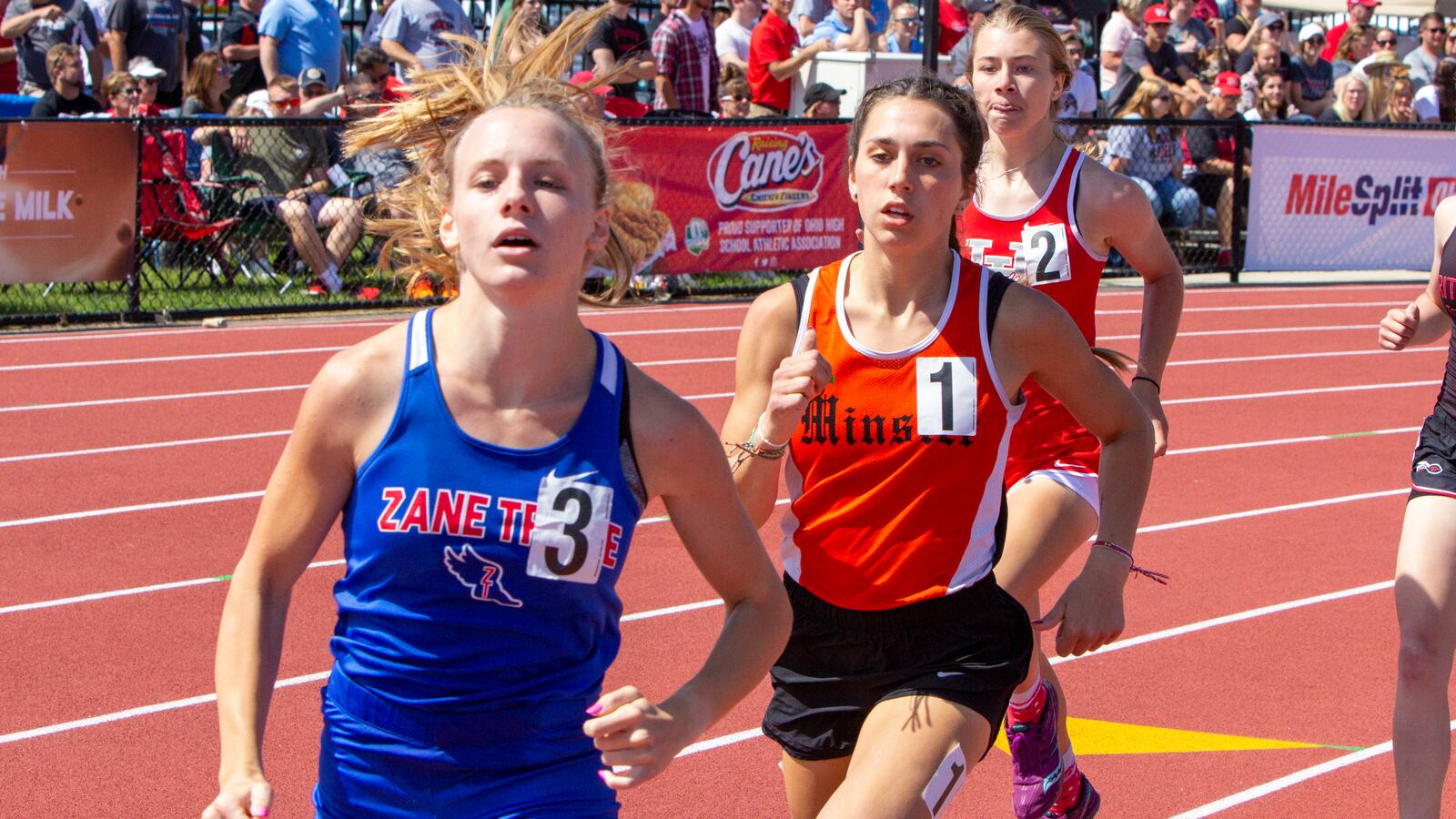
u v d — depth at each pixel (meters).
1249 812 5.59
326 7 17.95
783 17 19.02
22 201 14.23
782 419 3.77
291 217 15.99
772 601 3.25
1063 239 5.47
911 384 3.95
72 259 14.70
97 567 8.20
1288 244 20.23
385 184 16.08
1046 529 4.81
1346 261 20.62
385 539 2.92
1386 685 6.87
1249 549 9.01
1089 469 5.03
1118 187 5.46
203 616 7.51
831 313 4.05
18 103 16.66
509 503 2.89
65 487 9.74
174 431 11.29
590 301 3.29
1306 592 8.21
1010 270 5.56
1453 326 5.17
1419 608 4.80
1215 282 20.33
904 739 3.74
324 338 15.15
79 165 14.59
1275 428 12.40
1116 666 7.06
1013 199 5.55
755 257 17.39
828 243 17.84
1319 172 20.20
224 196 15.70
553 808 2.99
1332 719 6.47
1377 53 22.89
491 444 2.90
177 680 6.71
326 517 3.01
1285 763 6.01
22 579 7.97
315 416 2.94
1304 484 10.59
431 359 2.92
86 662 6.88
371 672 2.99
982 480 3.97
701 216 16.97
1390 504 10.13
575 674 3.05
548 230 2.79
